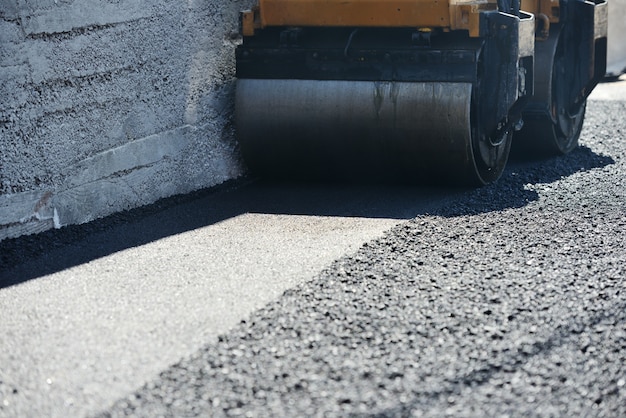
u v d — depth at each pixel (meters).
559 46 10.48
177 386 4.69
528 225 7.64
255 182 9.60
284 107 9.11
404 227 7.59
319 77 9.05
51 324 5.59
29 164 7.34
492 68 8.88
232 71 9.53
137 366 4.96
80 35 7.70
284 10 9.09
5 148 7.14
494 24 8.80
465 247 7.00
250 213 8.24
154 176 8.59
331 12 8.98
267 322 5.50
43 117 7.44
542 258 6.71
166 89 8.66
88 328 5.51
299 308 5.72
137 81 8.32
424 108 8.70
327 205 8.51
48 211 7.54
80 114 7.76
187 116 8.95
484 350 5.06
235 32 9.53
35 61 7.32
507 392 4.61
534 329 5.35
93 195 7.95
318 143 9.09
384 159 9.01
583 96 10.73
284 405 4.47
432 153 8.81
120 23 8.08
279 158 9.32
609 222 7.71
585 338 5.24
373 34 9.01
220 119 9.40
